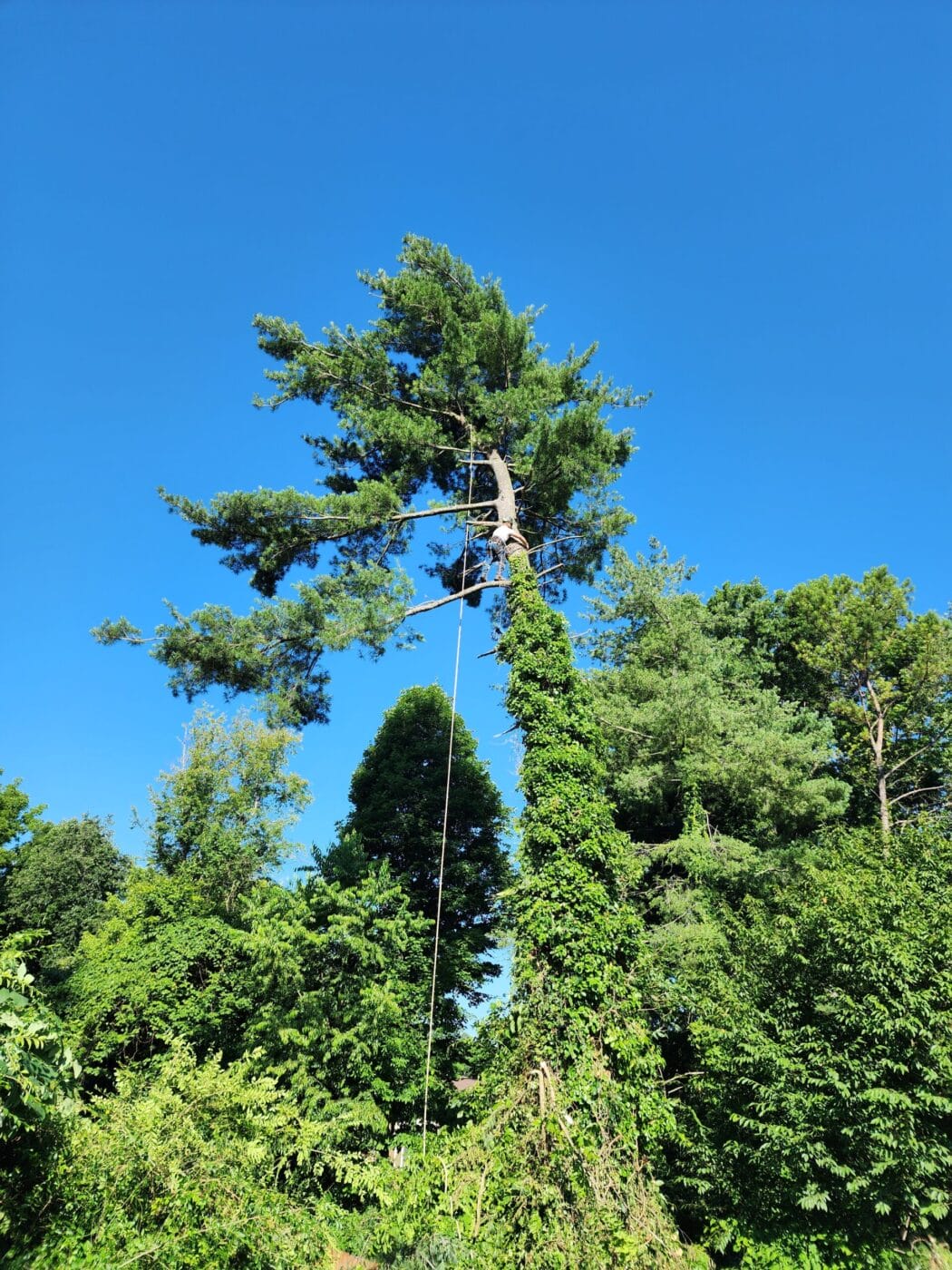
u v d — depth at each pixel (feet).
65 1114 19.71
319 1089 41.52
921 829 47.57
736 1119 30.58
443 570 60.59
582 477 48.47
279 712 40.57
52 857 94.84
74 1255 17.44
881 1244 27.84
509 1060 28.89
